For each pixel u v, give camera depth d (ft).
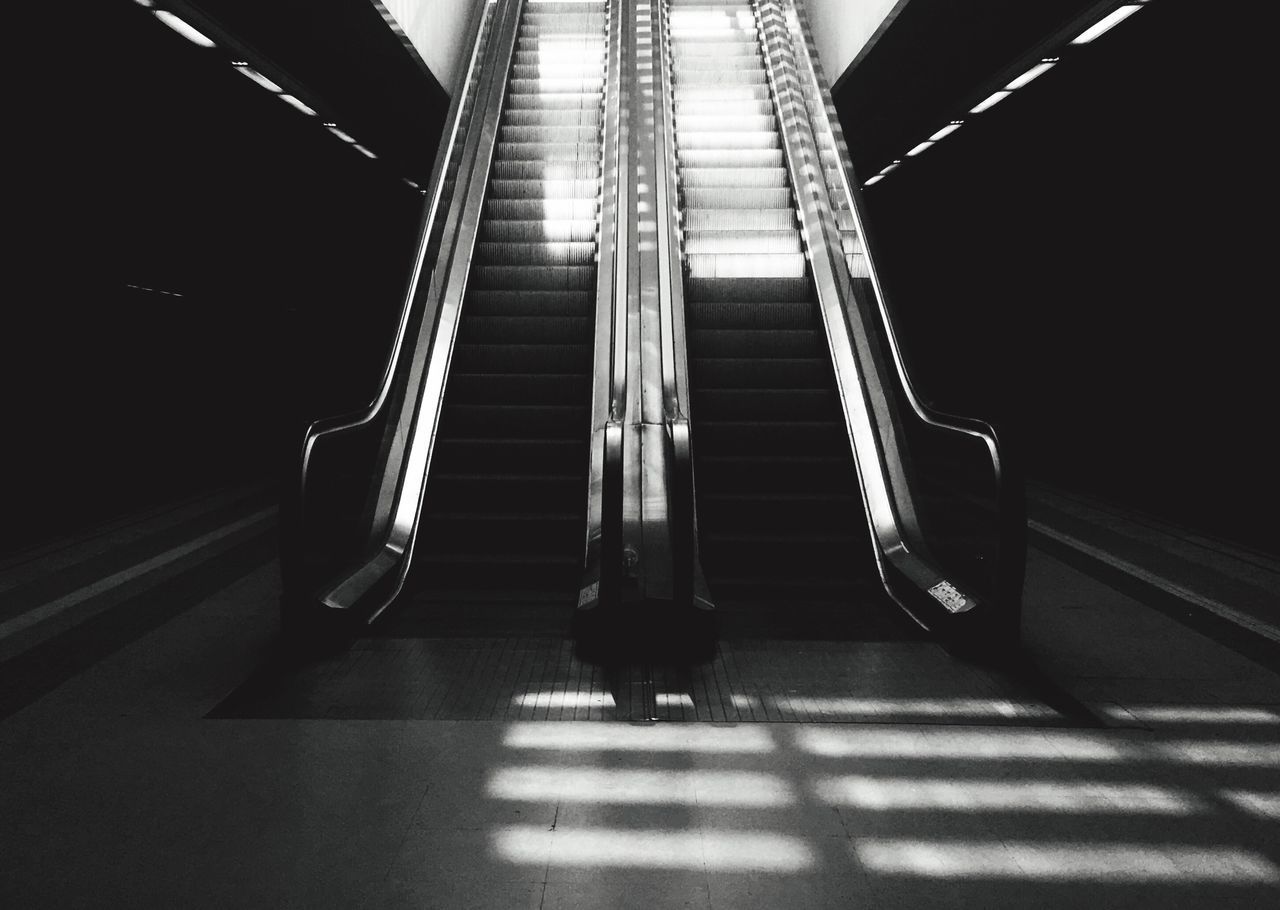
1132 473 23.29
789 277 23.82
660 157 25.59
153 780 9.57
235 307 29.04
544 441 19.54
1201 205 19.81
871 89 29.27
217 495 26.61
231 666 12.89
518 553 17.81
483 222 25.61
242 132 25.95
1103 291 24.22
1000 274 31.09
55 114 18.63
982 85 24.20
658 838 8.55
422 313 21.34
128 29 17.85
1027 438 29.25
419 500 18.07
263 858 8.18
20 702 11.60
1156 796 9.36
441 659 13.23
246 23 19.63
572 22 35.35
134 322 23.61
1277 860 8.22
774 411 20.72
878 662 13.17
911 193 39.01
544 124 30.30
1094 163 24.07
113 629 14.47
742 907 7.55
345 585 14.75
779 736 10.74
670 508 17.53
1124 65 20.34
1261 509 18.86
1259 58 17.03
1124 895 7.73
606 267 22.79
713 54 34.01
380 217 43.27
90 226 20.84
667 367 18.72
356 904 7.55
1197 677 12.54
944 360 36.96
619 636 13.47
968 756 10.23
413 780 9.62
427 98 30.07
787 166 27.71
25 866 8.03
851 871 8.05
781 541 17.63
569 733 10.78
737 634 14.75
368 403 16.99
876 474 18.44
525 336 22.52
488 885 7.82
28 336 19.81
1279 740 10.62
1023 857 8.27
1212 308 19.77
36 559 18.89
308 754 10.18
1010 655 13.15
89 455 22.27
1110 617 15.01
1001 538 13.23
